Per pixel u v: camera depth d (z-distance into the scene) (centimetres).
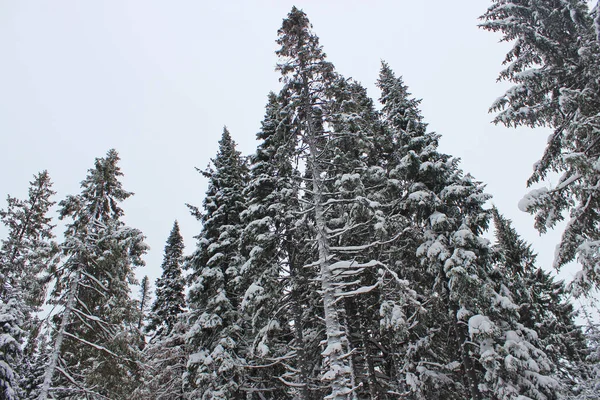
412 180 1745
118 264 1661
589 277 930
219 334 1694
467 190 1631
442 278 1495
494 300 1426
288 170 1652
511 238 2461
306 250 1630
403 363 1602
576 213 1062
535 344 1510
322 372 1554
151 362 1836
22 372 1830
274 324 1502
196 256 1973
